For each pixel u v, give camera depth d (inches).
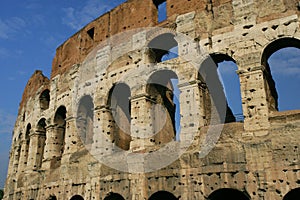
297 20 1064.8
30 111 1989.4
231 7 1196.5
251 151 988.6
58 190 1435.8
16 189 1776.6
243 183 968.9
